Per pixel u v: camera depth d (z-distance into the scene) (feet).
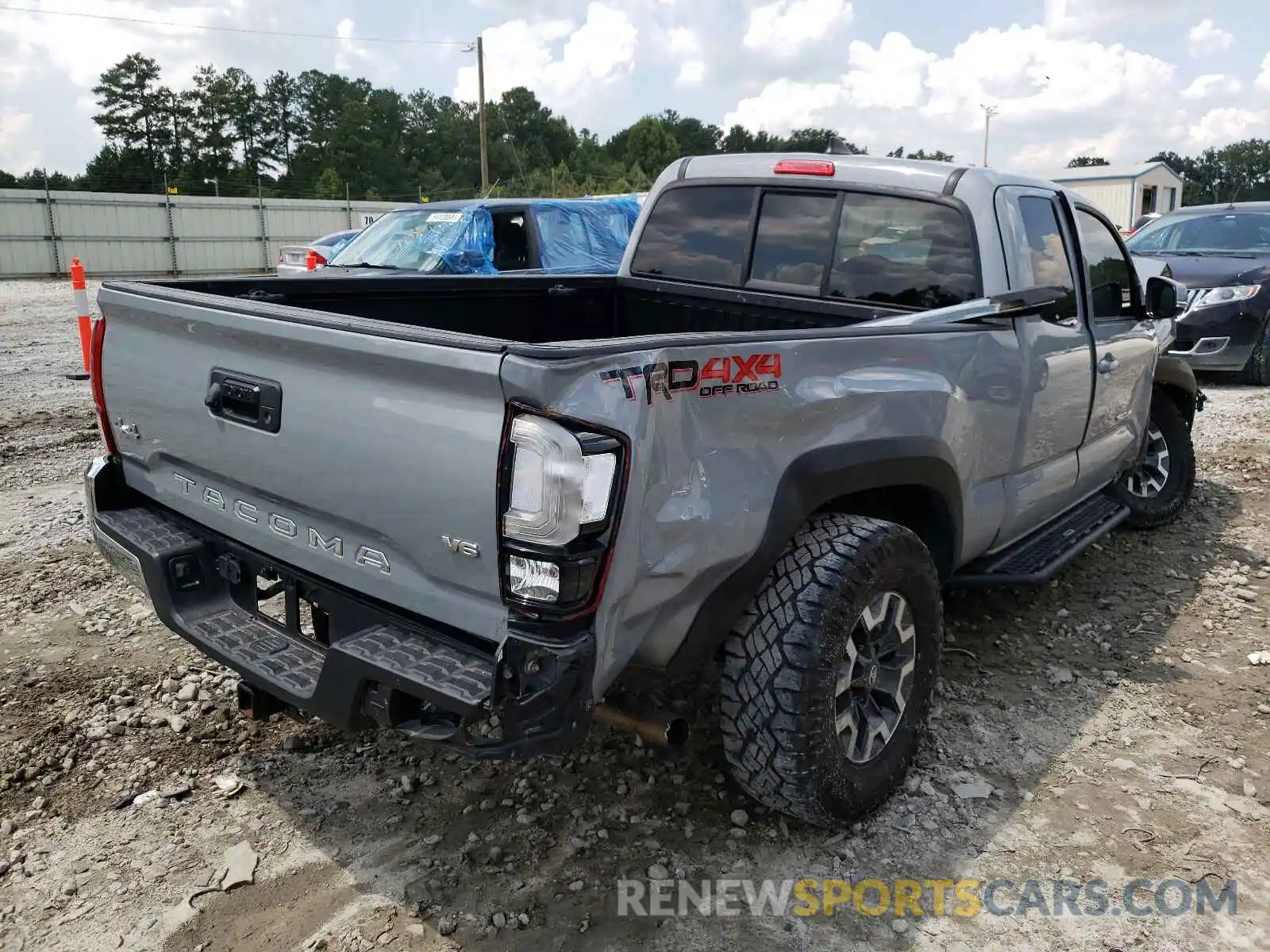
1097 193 125.39
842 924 8.39
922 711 10.19
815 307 13.30
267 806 9.89
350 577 8.36
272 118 306.35
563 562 6.85
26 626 13.87
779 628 8.65
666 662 8.41
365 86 314.55
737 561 8.30
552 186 184.24
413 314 13.50
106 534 10.16
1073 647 13.74
